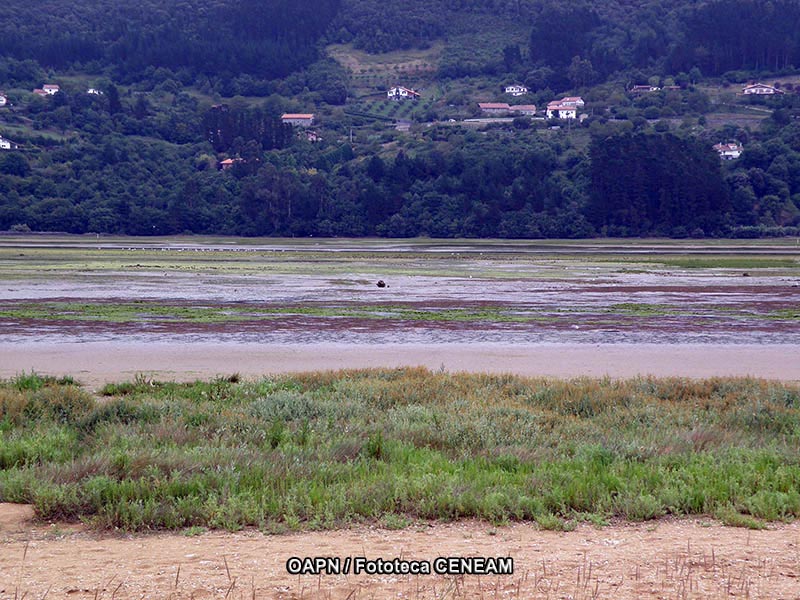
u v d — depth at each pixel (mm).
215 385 33688
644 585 12945
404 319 63875
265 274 115812
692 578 13289
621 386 34125
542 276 115562
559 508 17438
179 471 19281
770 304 78500
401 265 141500
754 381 35719
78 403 28469
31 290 85562
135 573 13406
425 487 17906
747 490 18266
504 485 18547
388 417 26875
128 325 58500
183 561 14047
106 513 16469
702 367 44281
